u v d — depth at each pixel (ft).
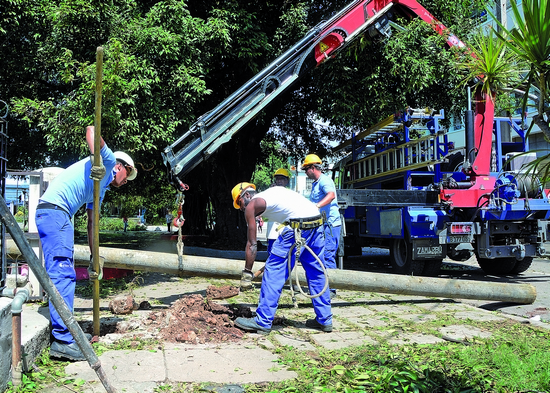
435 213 25.86
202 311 15.72
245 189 15.28
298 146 50.65
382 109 32.01
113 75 20.66
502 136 29.55
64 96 27.76
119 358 11.76
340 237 24.26
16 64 30.76
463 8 33.55
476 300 19.63
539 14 8.13
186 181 50.47
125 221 95.40
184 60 26.14
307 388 9.87
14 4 26.81
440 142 26.45
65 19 22.72
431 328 15.34
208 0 32.96
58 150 35.27
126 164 13.76
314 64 24.59
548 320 16.65
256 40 31.86
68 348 11.53
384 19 27.43
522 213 25.76
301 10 32.50
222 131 21.13
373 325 15.79
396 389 9.36
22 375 10.00
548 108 9.06
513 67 14.02
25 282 16.92
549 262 36.63
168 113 25.03
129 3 26.14
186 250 34.37
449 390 9.46
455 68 26.53
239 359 11.93
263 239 63.82
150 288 22.98
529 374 10.53
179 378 10.52
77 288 22.43
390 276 18.34
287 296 20.77
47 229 11.80
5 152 12.03
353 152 36.19
